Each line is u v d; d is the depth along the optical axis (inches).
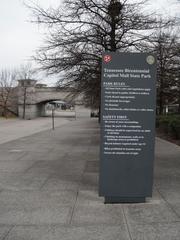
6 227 206.1
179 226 205.6
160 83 935.7
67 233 195.8
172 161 442.6
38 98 3255.4
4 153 546.3
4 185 314.5
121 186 254.5
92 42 601.9
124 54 248.1
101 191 254.4
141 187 254.7
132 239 186.7
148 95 250.4
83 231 198.5
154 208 241.6
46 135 962.7
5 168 405.1
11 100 3385.8
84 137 877.8
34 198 269.0
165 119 911.0
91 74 624.4
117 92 250.2
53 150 584.4
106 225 207.9
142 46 615.2
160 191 288.5
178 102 1294.3
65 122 2101.4
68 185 313.7
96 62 613.0
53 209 240.2
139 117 251.6
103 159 254.1
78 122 2081.7
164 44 733.9
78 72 631.8
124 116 251.6
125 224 209.3
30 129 1338.6
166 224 208.8
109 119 251.9
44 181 331.6
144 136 252.7
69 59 613.3
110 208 242.2
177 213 230.2
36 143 713.6
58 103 5580.7
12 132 1144.2
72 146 648.4
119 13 593.6
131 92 250.1
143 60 248.7
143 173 254.7
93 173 370.3
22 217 223.5
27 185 314.3
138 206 246.8
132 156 254.1
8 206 247.9
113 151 253.8
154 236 190.5
